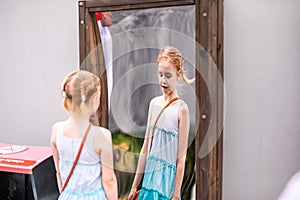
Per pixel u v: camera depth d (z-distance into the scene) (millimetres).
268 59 1330
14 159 1363
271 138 1352
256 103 1356
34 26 1620
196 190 1238
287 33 1304
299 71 1301
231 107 1385
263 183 1373
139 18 1284
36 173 1309
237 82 1370
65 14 1566
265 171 1367
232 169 1406
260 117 1357
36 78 1645
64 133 1265
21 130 1694
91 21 1344
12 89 1687
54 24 1589
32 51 1636
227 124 1395
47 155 1420
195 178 1245
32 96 1659
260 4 1321
